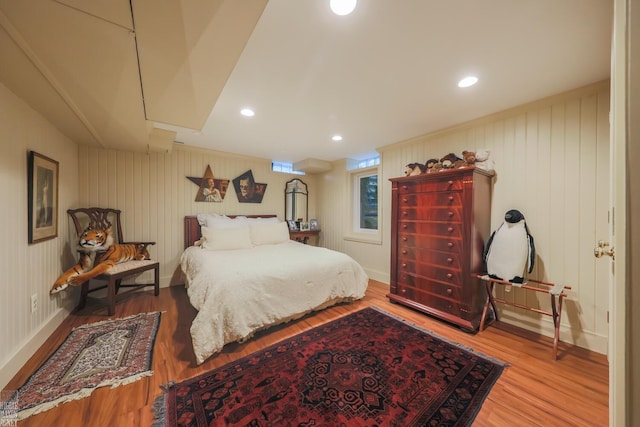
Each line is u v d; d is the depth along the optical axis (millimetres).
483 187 2184
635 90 489
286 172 4391
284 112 2201
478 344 1842
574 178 1856
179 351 1728
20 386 1359
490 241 2172
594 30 1185
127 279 2982
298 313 2178
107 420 1147
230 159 3756
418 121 2428
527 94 1877
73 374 1459
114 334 1938
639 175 486
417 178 2467
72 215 2354
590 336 1792
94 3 800
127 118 1877
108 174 2818
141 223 3041
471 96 1907
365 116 2299
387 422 1155
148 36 979
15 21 875
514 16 1109
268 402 1271
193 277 2332
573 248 1865
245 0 811
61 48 1049
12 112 1464
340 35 1237
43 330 1806
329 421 1158
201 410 1214
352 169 4027
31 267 1675
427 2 1036
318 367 1558
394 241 2723
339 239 4234
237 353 1717
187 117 1886
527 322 2086
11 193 1462
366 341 1874
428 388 1378
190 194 3412
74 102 1600
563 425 1145
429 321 2232
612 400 637
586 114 1797
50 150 1975
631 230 496
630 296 500
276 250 2992
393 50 1356
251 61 1450
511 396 1323
